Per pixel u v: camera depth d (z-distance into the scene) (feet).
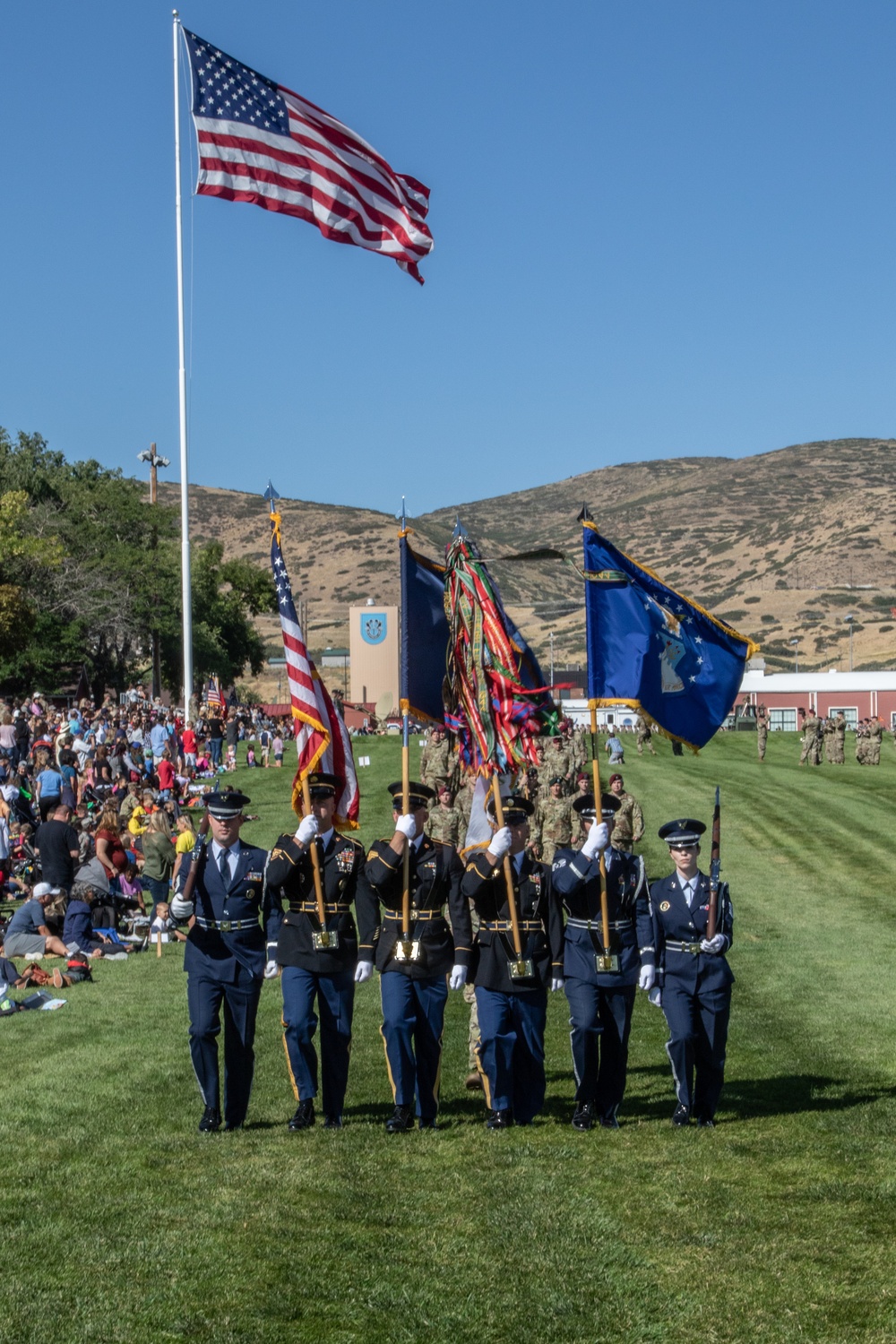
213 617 323.16
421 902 34.24
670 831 34.40
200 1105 36.06
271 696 474.49
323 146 75.72
